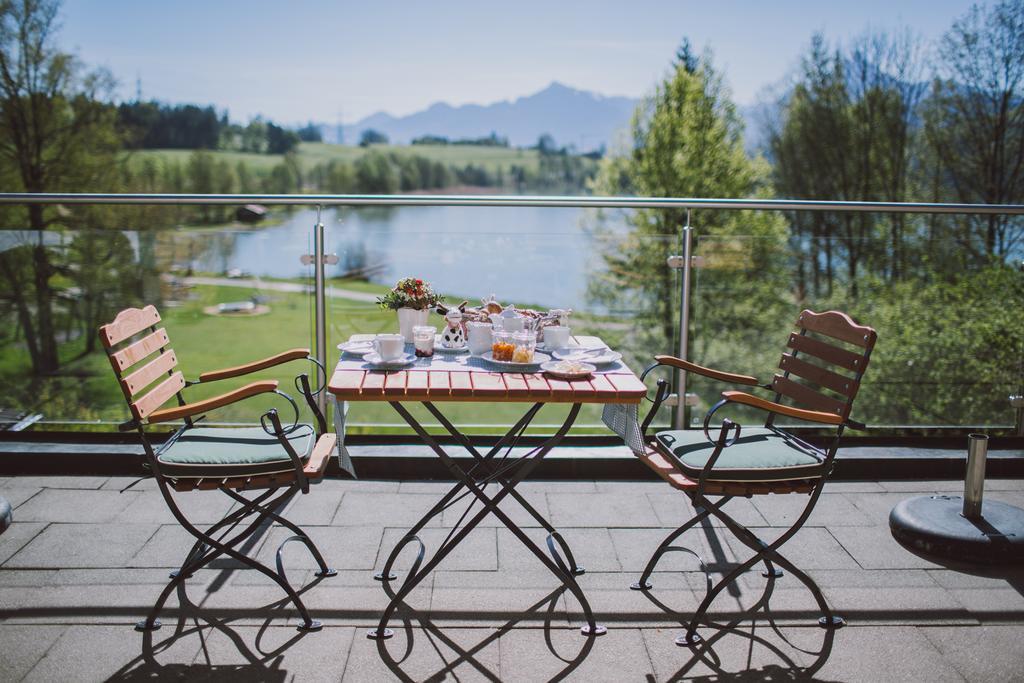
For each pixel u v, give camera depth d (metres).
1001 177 15.25
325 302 3.62
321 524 2.95
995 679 2.09
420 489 3.29
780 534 2.92
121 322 2.21
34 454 3.36
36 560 2.64
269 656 2.16
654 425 3.90
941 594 2.51
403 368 2.36
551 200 3.56
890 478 3.46
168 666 2.10
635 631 2.30
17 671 2.07
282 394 2.40
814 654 2.20
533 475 3.43
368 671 2.10
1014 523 2.81
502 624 2.33
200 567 2.39
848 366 2.31
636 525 2.99
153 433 3.67
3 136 15.87
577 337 2.95
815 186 18.75
